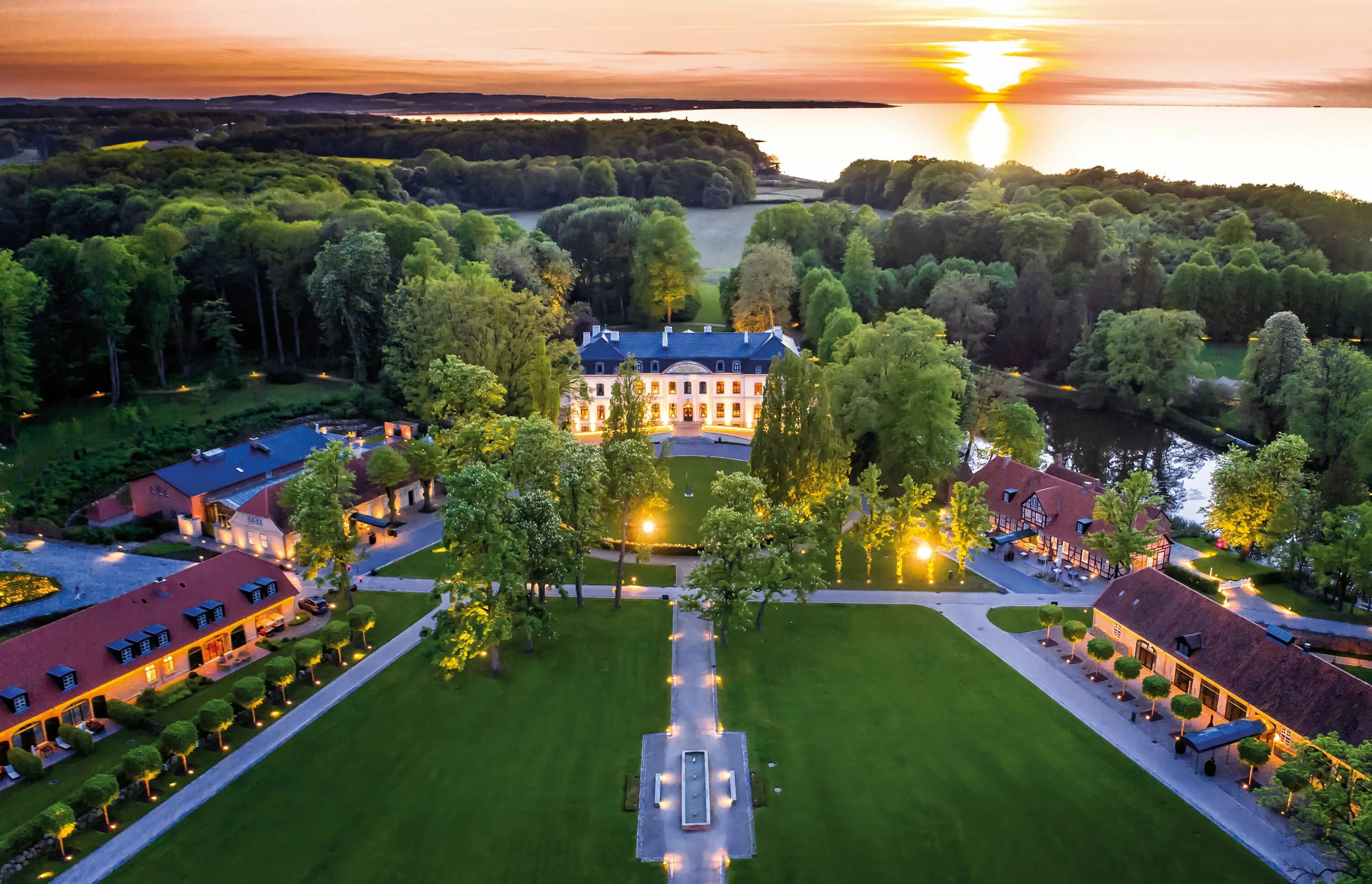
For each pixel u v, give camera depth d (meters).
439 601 84.19
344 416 149.88
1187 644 82.81
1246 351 192.62
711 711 82.12
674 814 69.38
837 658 90.31
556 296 193.12
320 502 94.81
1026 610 99.62
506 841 66.69
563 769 74.56
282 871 63.72
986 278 198.62
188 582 90.12
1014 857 64.75
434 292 143.00
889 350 126.44
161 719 79.88
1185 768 74.00
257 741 77.62
